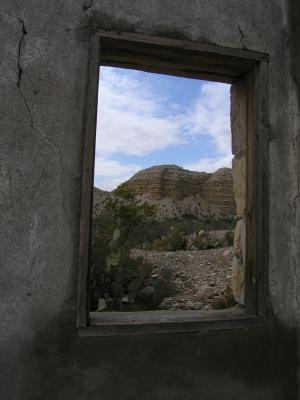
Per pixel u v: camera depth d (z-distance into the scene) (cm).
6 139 202
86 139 211
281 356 234
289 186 246
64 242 205
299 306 238
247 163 256
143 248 977
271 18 252
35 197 203
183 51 232
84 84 215
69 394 198
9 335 195
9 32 207
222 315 237
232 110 295
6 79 204
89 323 206
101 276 448
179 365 214
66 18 215
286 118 249
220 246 980
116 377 204
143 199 3881
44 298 200
